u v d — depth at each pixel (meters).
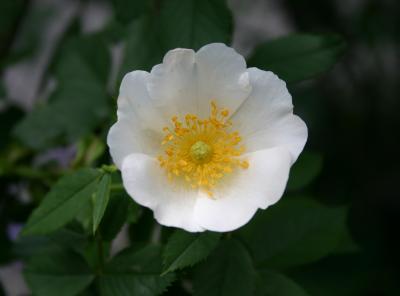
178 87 0.26
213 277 0.26
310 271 0.37
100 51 0.35
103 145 0.32
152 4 0.30
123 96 0.25
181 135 0.27
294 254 0.28
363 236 0.44
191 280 0.29
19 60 0.39
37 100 0.39
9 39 0.39
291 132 0.26
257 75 0.26
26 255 0.34
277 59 0.29
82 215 0.27
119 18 0.30
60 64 0.35
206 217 0.25
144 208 0.29
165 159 0.26
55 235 0.27
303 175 0.30
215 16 0.28
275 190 0.25
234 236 0.27
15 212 0.35
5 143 0.36
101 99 0.35
